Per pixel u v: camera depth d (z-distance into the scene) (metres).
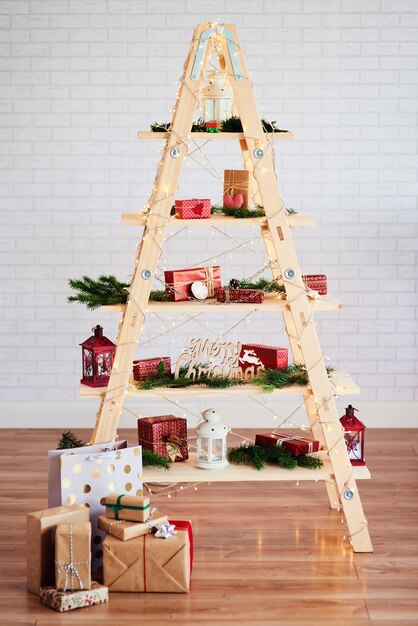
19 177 5.75
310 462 4.18
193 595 3.68
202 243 5.80
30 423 5.95
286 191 5.79
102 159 5.74
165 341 5.85
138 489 3.94
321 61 5.69
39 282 5.82
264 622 3.46
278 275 4.42
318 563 3.97
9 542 4.15
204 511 4.58
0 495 4.73
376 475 5.08
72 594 3.55
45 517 3.63
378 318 5.88
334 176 5.78
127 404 5.97
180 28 5.65
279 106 5.73
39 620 3.48
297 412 5.98
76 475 3.82
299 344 4.04
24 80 5.68
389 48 5.68
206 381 4.14
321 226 5.81
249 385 4.18
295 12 5.65
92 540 3.86
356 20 5.66
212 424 4.19
